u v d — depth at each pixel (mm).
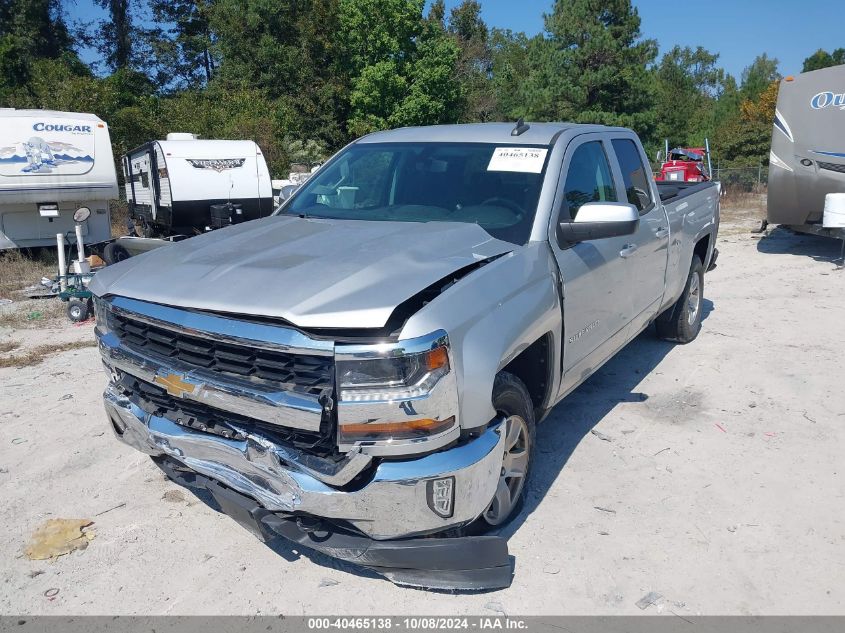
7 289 10133
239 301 2939
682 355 6457
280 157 25359
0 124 11359
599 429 4898
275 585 3289
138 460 4512
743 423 4980
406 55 35656
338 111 36000
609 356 4844
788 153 11117
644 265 5090
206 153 12977
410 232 3621
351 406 2744
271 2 34438
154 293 3217
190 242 3875
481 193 4086
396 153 4578
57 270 11406
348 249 3379
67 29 37156
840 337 6879
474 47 48312
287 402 2791
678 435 4801
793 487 4102
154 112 24156
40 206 11625
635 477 4234
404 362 2732
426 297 2996
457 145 4461
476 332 3020
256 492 3012
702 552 3500
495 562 3129
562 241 3908
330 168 4832
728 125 45969
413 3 35031
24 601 3199
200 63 40875
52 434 4906
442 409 2820
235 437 3061
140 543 3617
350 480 2799
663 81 52906
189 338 3088
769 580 3295
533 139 4320
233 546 3590
